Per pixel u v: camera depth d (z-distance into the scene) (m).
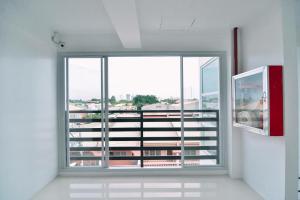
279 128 2.76
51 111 4.23
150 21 3.76
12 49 2.96
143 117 4.70
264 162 3.30
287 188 2.74
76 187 3.93
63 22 3.77
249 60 3.78
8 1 2.82
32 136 3.49
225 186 3.91
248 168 3.91
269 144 3.14
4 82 2.78
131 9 2.62
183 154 4.63
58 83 4.52
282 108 2.76
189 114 4.66
